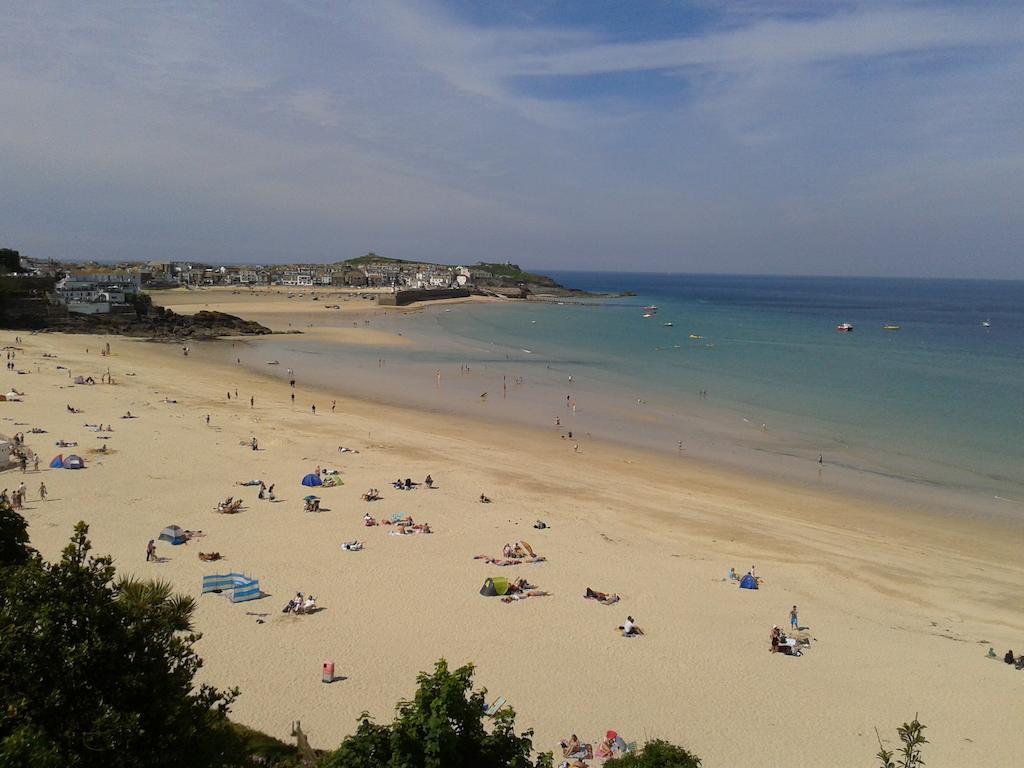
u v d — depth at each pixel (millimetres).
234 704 24297
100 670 13375
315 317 182500
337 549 38219
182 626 15852
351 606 32094
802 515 48469
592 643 29984
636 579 36500
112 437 56844
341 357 114688
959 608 35125
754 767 22641
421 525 42000
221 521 41281
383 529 41344
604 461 60281
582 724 24516
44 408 64812
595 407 82125
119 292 144750
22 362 87000
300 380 92562
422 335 151000
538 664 28172
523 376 102062
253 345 125188
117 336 123438
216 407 70875
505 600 33312
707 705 25984
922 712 26109
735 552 40844
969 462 61875
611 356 126375
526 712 25016
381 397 83938
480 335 156000
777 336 167625
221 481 48281
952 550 42938
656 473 57344
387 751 13633
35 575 13812
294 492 47000
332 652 28203
